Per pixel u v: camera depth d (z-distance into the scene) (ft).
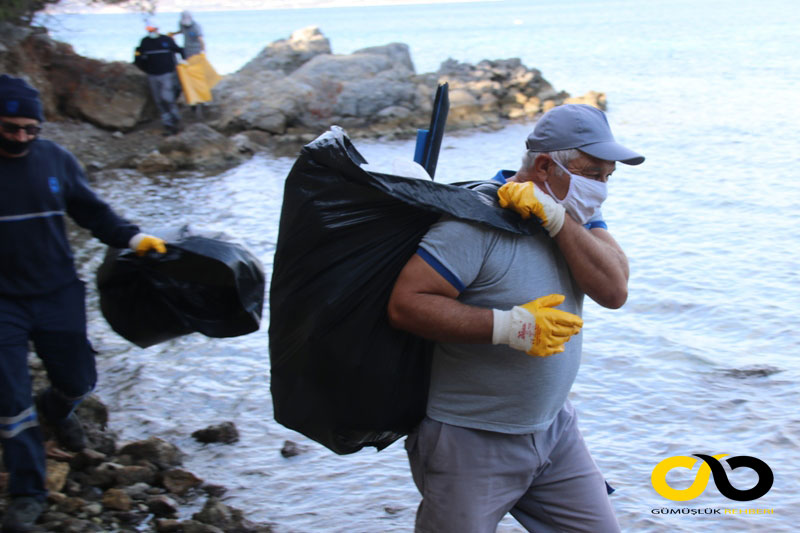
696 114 56.03
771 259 26.03
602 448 15.53
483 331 8.16
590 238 8.54
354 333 8.62
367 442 9.62
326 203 8.58
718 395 17.37
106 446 14.90
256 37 307.17
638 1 576.61
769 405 16.84
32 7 54.85
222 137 47.24
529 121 60.23
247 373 19.07
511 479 9.01
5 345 11.69
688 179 37.52
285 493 14.21
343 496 14.14
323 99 58.13
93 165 44.86
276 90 57.57
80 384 13.02
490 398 8.75
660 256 26.86
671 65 93.20
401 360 8.84
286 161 47.57
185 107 57.88
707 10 304.09
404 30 312.09
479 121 59.00
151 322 13.32
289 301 8.81
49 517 12.35
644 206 33.17
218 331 13.15
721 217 31.12
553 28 244.01
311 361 8.79
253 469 14.97
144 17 56.80
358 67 60.70
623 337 20.62
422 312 8.26
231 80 60.23
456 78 65.10
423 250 8.38
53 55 53.93
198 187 40.01
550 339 8.16
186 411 17.19
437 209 8.27
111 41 282.56
